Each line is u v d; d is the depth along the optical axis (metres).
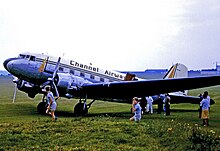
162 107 25.31
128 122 13.73
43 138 10.27
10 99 41.03
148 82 18.92
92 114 22.56
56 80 20.45
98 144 9.74
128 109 29.02
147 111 23.58
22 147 9.26
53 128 11.78
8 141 9.77
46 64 20.92
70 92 20.41
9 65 20.12
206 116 15.66
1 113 20.92
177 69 28.91
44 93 20.36
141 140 10.35
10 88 71.12
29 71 20.41
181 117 20.47
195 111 26.59
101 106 33.62
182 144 9.74
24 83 21.25
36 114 20.36
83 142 9.94
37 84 21.22
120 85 19.78
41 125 12.41
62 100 41.53
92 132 11.28
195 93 70.62
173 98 27.48
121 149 9.25
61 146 9.45
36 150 8.98
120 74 24.83
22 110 23.08
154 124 13.28
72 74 21.69
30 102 34.47
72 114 21.89
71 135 10.74
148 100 23.72
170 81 18.62
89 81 21.17
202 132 10.55
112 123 13.12
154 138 10.62
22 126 12.20
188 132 10.73
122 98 22.88
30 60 20.56
